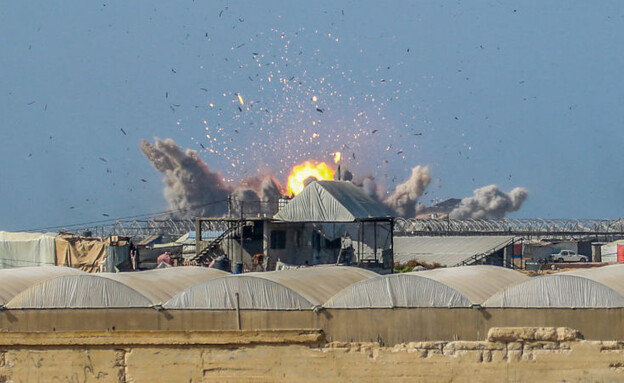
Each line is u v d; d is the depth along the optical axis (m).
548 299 117.88
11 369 120.75
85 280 126.69
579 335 115.62
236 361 116.75
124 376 118.56
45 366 120.12
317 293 128.88
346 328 119.94
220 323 122.81
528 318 117.81
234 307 122.69
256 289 122.81
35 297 127.19
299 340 116.25
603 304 116.88
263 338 116.44
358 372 115.62
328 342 118.06
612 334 116.38
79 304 126.25
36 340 120.25
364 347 116.12
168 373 117.69
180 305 124.25
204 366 117.19
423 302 119.12
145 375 118.12
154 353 118.19
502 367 113.75
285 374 116.19
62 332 120.00
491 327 117.94
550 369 113.06
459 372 114.31
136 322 124.88
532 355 113.56
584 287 117.62
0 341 120.69
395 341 118.81
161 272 149.88
